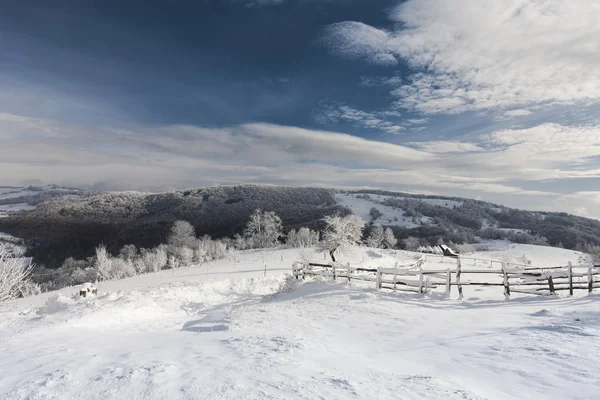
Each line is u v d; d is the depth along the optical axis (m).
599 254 79.94
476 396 3.97
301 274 19.81
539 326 7.54
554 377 4.67
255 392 3.88
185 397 3.74
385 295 13.29
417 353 6.30
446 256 55.16
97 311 11.28
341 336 7.88
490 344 6.48
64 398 3.79
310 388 4.04
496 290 17.69
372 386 4.20
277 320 9.86
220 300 17.14
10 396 3.88
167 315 13.22
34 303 19.41
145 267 62.09
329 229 34.09
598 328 6.88
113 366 4.99
